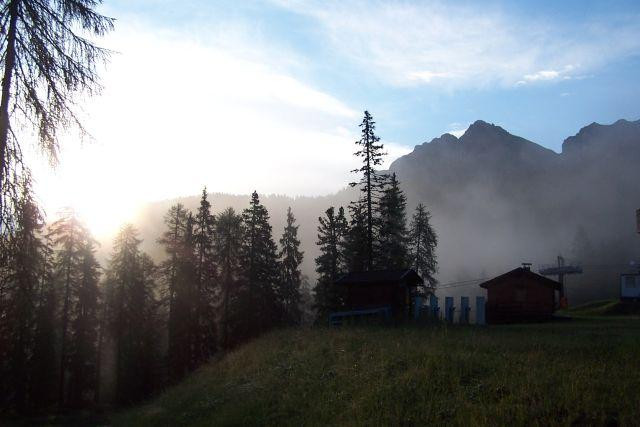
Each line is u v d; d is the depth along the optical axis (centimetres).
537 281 4038
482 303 3145
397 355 1706
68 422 3697
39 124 1052
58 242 4362
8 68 1019
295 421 1388
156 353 4909
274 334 3052
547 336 2003
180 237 4888
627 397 1040
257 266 5097
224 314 5019
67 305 4478
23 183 1018
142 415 2312
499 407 1102
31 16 1019
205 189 4988
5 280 1050
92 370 4678
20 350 4003
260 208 5250
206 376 2653
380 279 3669
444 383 1345
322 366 1850
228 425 1538
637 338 1778
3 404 3956
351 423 1224
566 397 1077
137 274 4878
